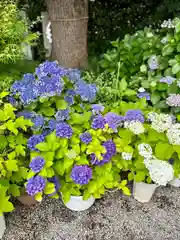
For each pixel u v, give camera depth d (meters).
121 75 2.19
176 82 1.86
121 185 1.62
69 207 1.68
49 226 1.60
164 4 3.11
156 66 2.02
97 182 1.55
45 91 1.52
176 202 1.75
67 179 1.54
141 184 1.64
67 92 1.69
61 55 2.26
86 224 1.61
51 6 2.11
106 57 2.25
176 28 1.90
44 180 1.41
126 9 3.49
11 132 1.58
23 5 2.70
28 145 1.50
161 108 1.91
